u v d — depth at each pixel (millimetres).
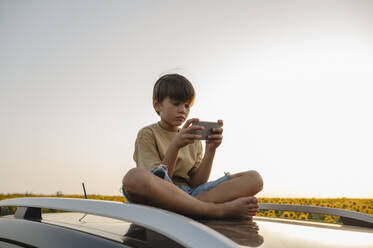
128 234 791
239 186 1466
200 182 1764
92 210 714
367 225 1185
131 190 1092
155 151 1684
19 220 967
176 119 1737
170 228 583
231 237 852
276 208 1513
